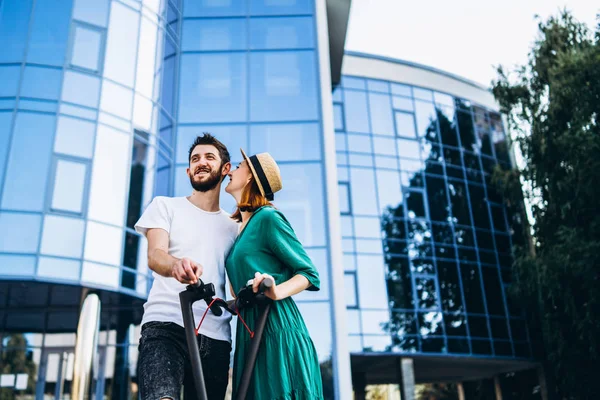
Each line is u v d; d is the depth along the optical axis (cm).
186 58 1569
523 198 2161
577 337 1834
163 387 194
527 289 2094
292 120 1510
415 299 2167
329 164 1460
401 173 2364
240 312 213
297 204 1421
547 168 1912
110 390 1513
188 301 191
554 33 2027
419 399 3284
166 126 1494
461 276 2289
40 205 1223
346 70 2458
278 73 1564
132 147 1377
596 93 1767
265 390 198
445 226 2344
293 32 1609
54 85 1309
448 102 2588
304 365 204
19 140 1255
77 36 1366
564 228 1788
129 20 1449
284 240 218
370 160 2341
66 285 1224
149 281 1346
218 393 222
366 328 2077
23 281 1184
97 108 1338
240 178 238
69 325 1543
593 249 1678
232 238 241
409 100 2509
